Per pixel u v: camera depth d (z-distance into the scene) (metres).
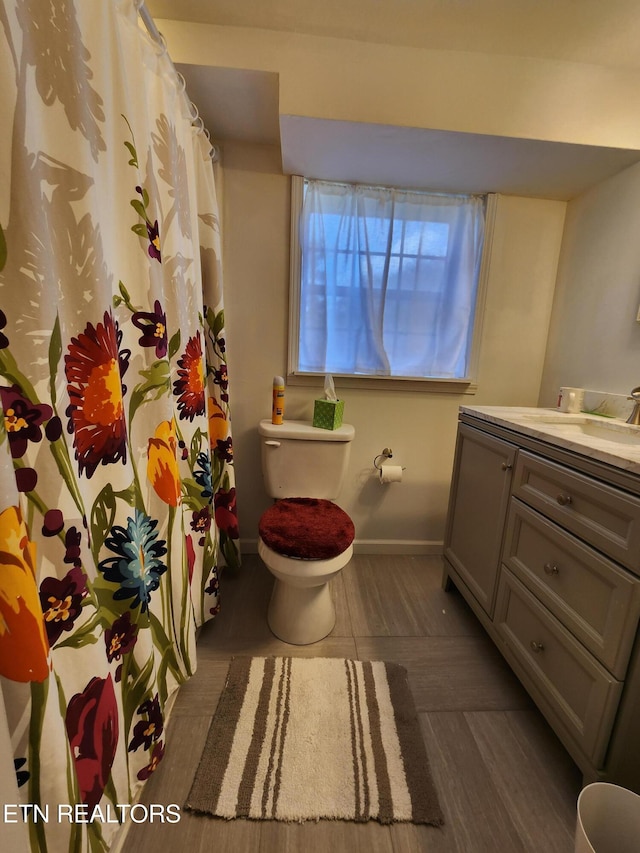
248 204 1.57
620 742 0.78
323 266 1.62
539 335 1.76
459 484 1.55
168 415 0.92
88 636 0.62
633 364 1.33
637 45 1.12
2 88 0.47
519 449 1.16
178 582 1.00
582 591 0.89
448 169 1.43
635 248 1.32
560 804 0.88
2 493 0.45
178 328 1.05
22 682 0.49
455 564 1.55
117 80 0.71
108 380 0.68
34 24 0.52
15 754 0.49
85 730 0.62
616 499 0.80
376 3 1.00
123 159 0.74
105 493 0.71
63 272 0.61
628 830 0.72
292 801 0.86
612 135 1.23
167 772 0.92
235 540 1.63
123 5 0.73
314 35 1.12
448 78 1.17
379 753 0.97
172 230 0.98
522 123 1.20
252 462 1.82
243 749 0.97
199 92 1.22
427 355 1.74
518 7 0.99
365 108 1.16
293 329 1.67
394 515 1.92
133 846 0.78
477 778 0.93
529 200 1.63
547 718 0.97
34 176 0.51
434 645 1.35
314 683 1.17
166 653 0.97
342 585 1.68
